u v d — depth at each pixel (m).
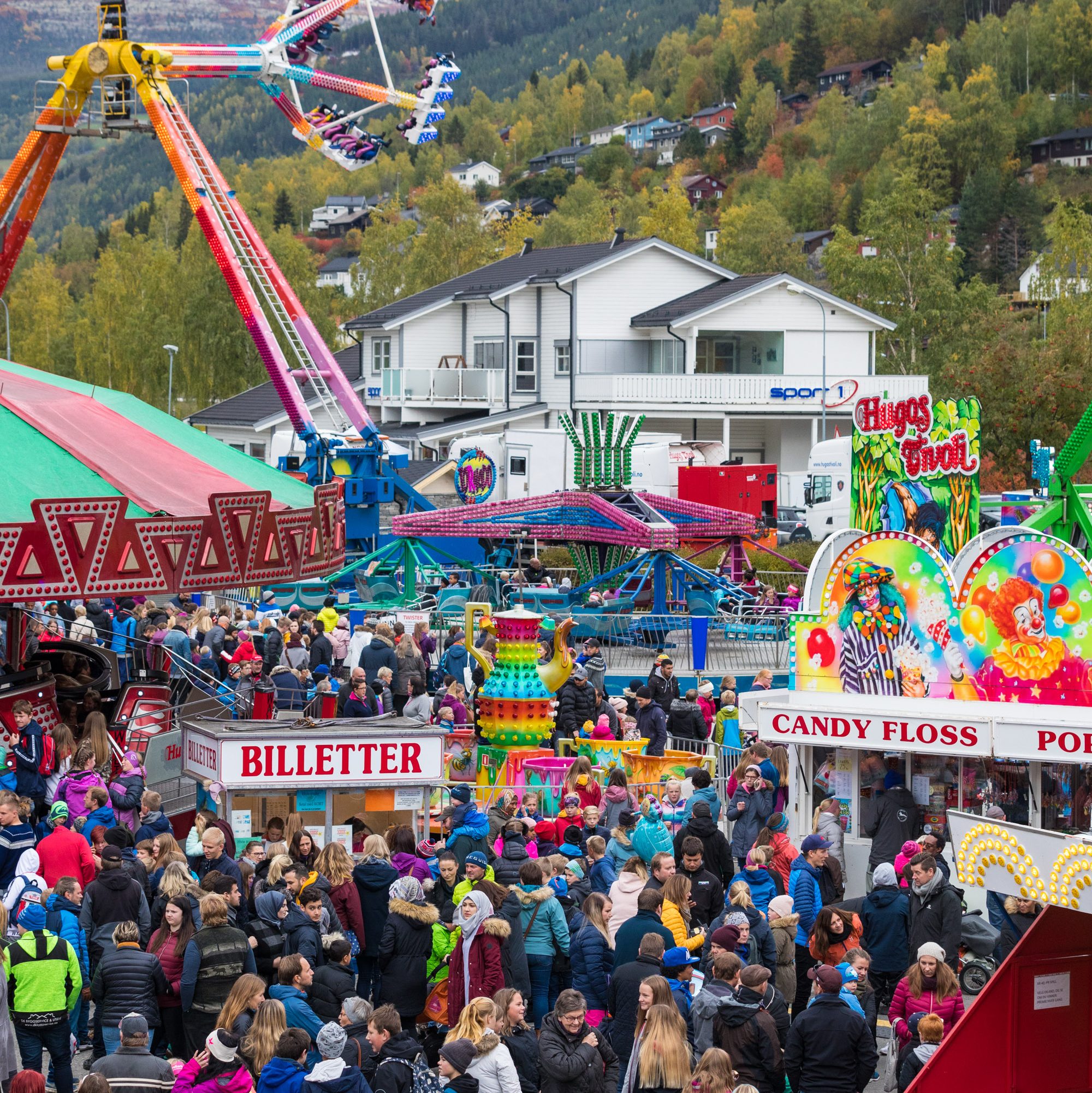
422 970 15.52
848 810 21.67
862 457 31.39
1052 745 20.05
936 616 22.86
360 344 92.38
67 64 45.47
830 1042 13.12
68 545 22.11
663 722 27.11
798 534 66.62
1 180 45.16
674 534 42.78
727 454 78.25
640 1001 12.98
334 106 55.72
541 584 48.41
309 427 48.53
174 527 23.41
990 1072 12.59
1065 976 12.69
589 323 81.75
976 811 21.00
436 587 48.41
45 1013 14.11
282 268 139.62
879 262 122.94
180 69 48.19
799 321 82.56
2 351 172.38
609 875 17.91
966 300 122.50
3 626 26.20
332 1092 11.97
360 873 16.55
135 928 14.55
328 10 53.91
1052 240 149.00
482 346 86.75
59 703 26.02
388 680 29.02
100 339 151.12
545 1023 13.15
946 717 20.59
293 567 26.17
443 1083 12.51
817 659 23.52
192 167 47.38
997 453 80.12
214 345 131.75
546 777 25.11
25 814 18.12
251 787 18.94
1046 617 22.27
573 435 45.97
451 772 26.47
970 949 18.77
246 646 30.03
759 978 13.66
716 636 43.16
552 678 26.81
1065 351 80.94
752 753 21.67
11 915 15.30
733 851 21.19
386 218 186.00
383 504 70.06
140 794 19.83
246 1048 12.48
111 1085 12.11
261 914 15.10
